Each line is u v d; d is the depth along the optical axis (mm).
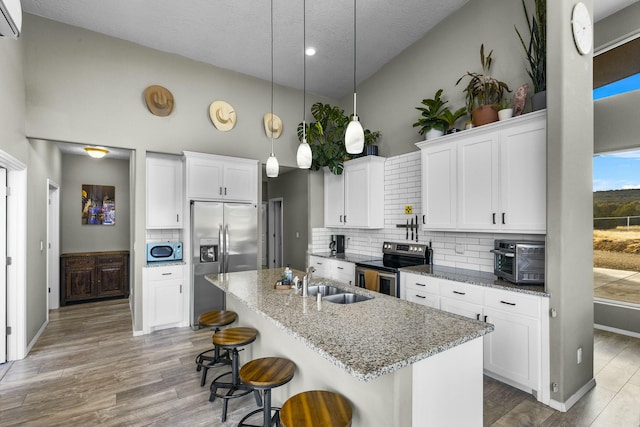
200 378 2793
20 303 3191
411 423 1355
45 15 3369
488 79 3078
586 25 2500
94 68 3646
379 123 4711
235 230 4340
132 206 4324
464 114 3379
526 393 2498
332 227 5293
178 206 4262
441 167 3414
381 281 3699
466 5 3520
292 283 2607
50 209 5078
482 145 3008
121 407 2357
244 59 4305
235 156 4582
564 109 2297
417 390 1376
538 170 2580
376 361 1237
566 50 2324
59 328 4094
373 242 4777
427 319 1771
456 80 3633
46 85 3389
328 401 1537
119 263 5707
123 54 3822
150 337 3773
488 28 3312
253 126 4750
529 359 2420
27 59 3301
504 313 2568
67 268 5281
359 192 4613
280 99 5035
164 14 3381
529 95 2957
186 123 4215
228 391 2559
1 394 2537
